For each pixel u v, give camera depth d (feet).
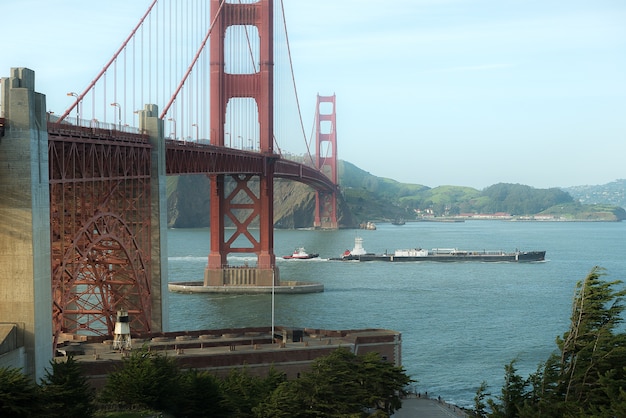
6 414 141.18
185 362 215.31
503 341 321.73
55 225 217.15
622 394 163.53
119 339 224.33
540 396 186.39
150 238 275.80
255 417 178.70
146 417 171.01
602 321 197.16
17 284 187.42
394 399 198.59
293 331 246.27
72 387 167.94
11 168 187.01
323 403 176.04
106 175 238.48
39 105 192.34
